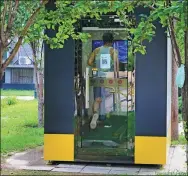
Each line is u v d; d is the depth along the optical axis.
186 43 7.86
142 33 8.16
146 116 9.41
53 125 9.72
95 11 8.56
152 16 7.86
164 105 9.36
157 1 7.91
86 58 9.82
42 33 9.75
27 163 10.07
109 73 9.78
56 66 9.62
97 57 9.80
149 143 9.45
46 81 9.65
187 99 7.99
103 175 8.99
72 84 9.61
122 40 9.66
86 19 9.68
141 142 9.46
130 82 9.64
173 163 10.10
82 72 9.84
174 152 11.40
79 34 9.22
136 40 8.32
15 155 11.02
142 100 9.42
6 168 9.60
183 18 7.36
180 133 13.92
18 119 18.38
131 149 9.73
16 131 14.93
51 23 8.93
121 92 9.73
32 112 21.33
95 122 9.88
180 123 15.15
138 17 9.19
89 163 9.86
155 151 9.44
